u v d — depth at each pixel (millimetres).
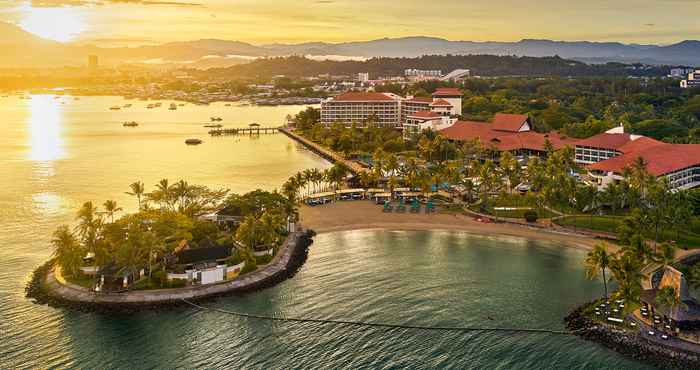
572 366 111625
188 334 125125
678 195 183250
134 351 118188
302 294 144625
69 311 133875
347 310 136125
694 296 134500
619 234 169375
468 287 149000
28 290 144125
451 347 119500
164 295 140750
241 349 119125
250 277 152125
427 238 192000
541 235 193125
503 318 131375
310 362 114188
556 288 148000
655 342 115812
